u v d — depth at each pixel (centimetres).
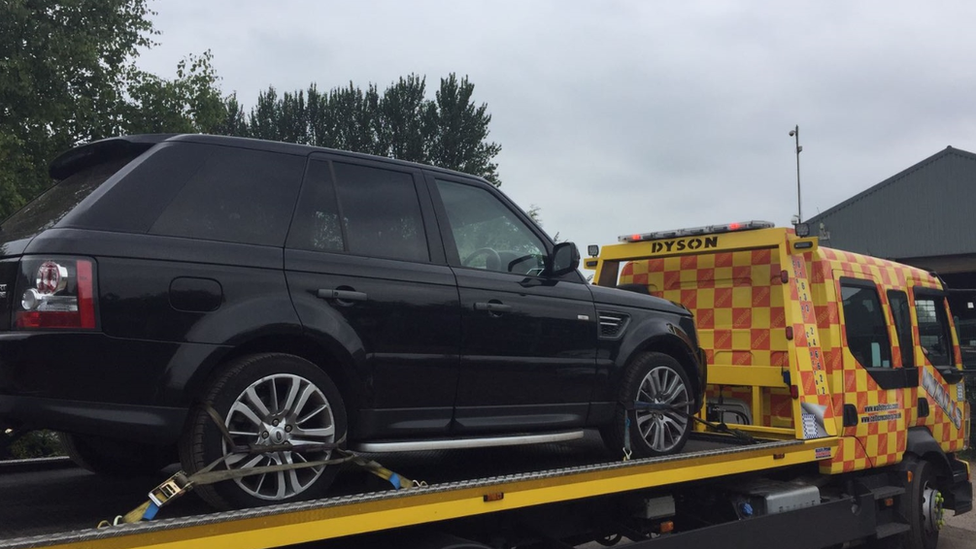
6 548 244
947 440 784
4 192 989
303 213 368
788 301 611
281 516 305
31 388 285
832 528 605
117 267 303
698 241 668
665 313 530
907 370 723
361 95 3706
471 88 3694
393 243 398
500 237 457
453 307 403
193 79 1330
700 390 553
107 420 295
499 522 425
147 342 304
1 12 1104
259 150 366
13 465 467
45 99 1161
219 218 340
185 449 314
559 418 452
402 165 420
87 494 398
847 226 3366
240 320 325
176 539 278
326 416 347
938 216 3145
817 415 611
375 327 371
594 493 430
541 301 448
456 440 396
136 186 325
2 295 300
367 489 388
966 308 1125
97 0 1223
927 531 727
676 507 544
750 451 536
